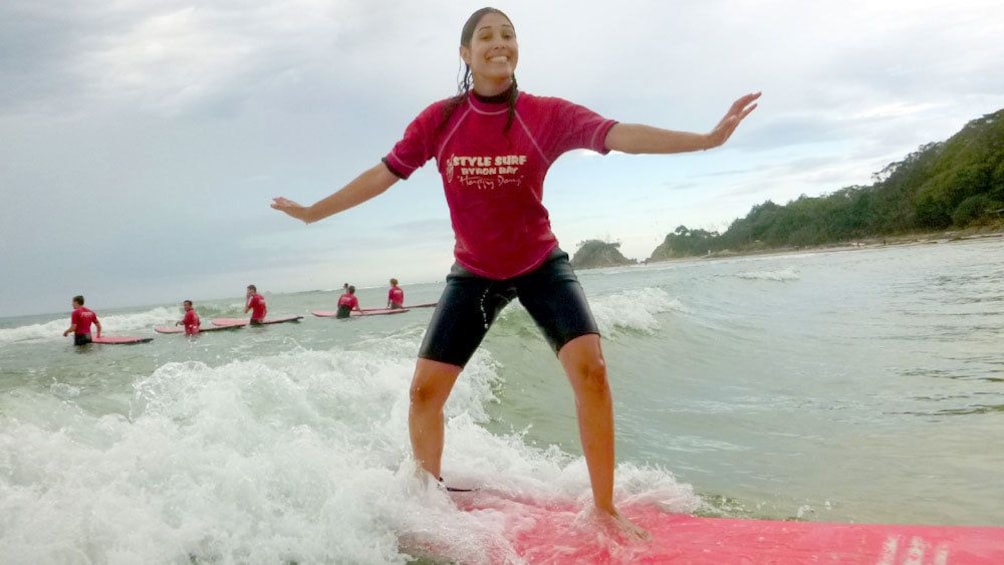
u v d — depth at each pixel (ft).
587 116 8.32
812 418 15.83
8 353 44.29
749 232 428.15
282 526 7.91
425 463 9.24
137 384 13.44
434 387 9.17
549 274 8.85
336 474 9.07
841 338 28.66
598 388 8.43
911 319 32.60
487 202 8.59
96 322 48.39
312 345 32.86
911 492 10.73
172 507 7.79
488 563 7.66
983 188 261.65
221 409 10.93
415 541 8.10
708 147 7.48
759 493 10.94
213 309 95.35
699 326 33.27
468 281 9.11
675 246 476.95
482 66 8.36
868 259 117.91
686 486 10.36
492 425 15.71
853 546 7.51
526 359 21.26
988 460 11.90
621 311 32.68
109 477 8.22
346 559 7.58
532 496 9.85
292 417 12.32
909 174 325.01
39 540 6.77
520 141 8.43
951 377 18.90
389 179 9.23
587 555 7.74
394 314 59.82
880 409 16.14
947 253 112.78
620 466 11.19
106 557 6.88
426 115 8.89
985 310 32.83
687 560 7.41
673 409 17.28
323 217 9.39
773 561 7.25
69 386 19.51
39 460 8.54
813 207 387.96
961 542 7.45
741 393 19.20
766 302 46.47
